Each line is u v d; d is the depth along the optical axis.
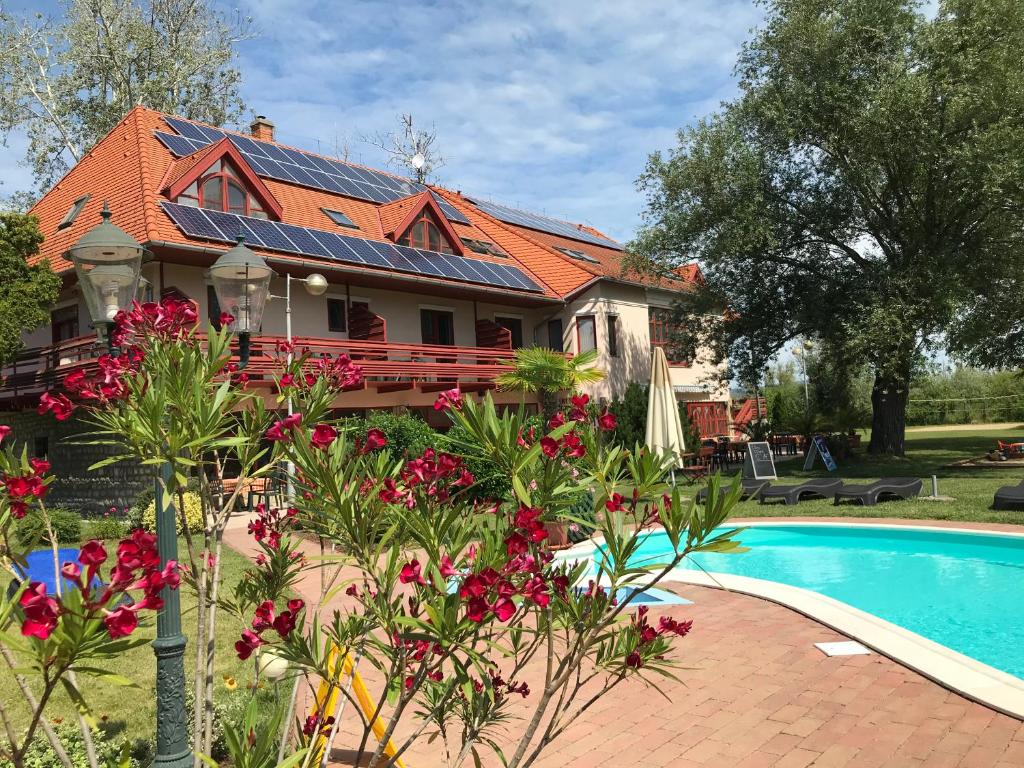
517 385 17.31
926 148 19.62
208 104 32.03
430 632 2.20
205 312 16.66
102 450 16.45
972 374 52.81
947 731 4.57
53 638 1.57
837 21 21.22
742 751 4.46
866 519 13.11
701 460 23.50
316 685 5.72
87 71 29.88
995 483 17.00
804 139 22.48
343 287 19.92
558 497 2.70
